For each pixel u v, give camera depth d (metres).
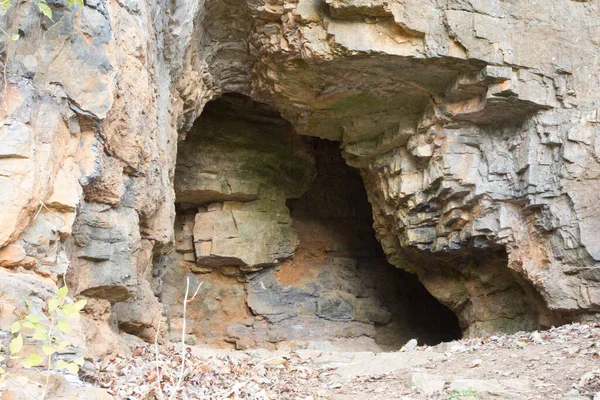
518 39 11.46
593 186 11.42
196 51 11.46
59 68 6.27
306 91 12.52
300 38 11.23
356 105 12.91
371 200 15.57
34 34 6.09
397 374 7.68
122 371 6.27
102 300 7.31
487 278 13.87
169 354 7.58
